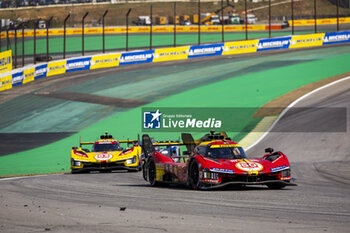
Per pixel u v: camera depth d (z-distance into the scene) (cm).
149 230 2309
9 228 2428
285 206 3041
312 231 2231
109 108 15850
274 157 4394
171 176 4628
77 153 7394
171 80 19312
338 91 14488
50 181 5556
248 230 2275
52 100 17525
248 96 15612
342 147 8875
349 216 2631
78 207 3120
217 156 4319
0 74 19625
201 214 2762
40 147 12075
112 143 7900
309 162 7731
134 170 7562
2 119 15775
